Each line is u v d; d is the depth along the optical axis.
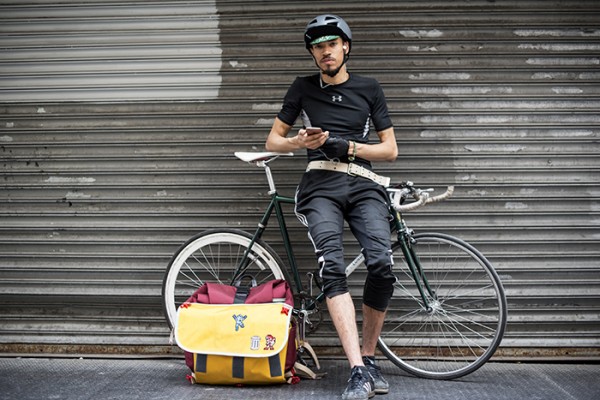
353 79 3.60
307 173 3.60
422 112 4.05
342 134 3.54
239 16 4.06
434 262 4.04
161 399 3.30
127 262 4.17
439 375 3.72
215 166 4.12
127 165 4.15
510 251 4.07
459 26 4.01
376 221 3.43
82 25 4.10
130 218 4.16
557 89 4.03
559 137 4.05
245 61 4.07
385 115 3.62
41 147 4.17
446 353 4.05
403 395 3.42
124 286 4.17
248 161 3.77
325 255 3.35
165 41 4.09
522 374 3.80
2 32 4.11
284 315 3.43
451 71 4.04
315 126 3.58
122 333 4.16
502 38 4.01
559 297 4.05
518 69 4.03
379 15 4.02
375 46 4.04
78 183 4.17
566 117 4.04
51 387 3.51
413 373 3.80
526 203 4.06
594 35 4.00
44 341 4.16
